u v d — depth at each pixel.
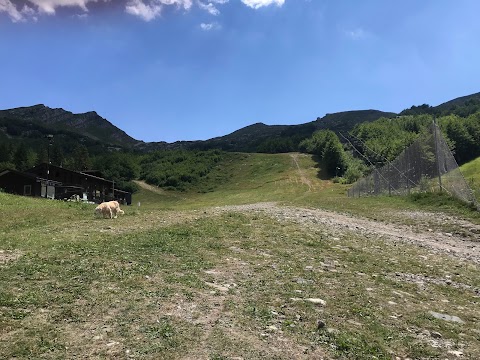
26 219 22.36
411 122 141.75
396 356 6.63
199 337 6.45
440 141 31.88
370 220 25.09
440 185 31.41
